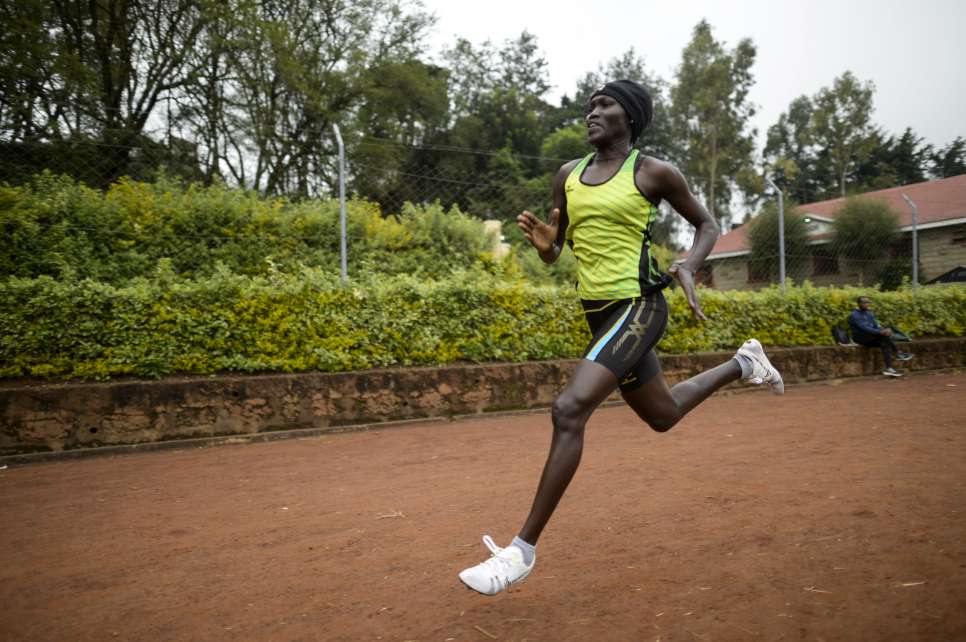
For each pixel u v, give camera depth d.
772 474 4.51
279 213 12.06
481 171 26.42
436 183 14.20
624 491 4.23
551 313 9.95
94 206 10.27
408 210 13.57
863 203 15.54
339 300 8.46
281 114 25.34
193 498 4.60
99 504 4.52
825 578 2.55
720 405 9.08
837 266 15.02
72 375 7.06
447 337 9.17
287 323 8.04
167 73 21.77
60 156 10.94
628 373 2.57
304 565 3.07
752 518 3.45
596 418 8.31
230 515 4.08
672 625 2.21
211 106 22.64
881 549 2.84
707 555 2.90
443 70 38.03
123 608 2.61
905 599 2.30
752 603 2.35
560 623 2.29
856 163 54.53
